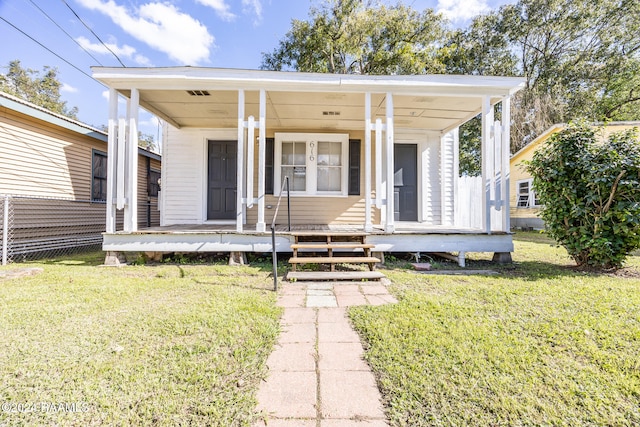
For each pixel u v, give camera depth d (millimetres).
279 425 1303
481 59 15680
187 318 2410
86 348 1943
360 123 6523
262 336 2133
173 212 6734
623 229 3773
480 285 3387
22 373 1663
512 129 13984
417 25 13922
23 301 2842
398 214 7031
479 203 9727
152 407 1404
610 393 1496
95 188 7852
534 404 1424
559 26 14625
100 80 4547
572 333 2115
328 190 6789
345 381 1622
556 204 4277
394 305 2754
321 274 3791
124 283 3494
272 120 6387
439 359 1809
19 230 5840
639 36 14148
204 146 6801
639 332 2115
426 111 5852
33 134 6148
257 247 4590
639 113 14906
